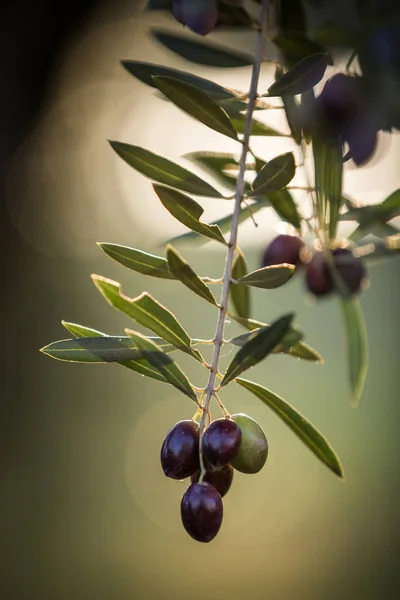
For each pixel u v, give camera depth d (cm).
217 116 115
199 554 534
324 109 124
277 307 662
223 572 533
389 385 620
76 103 414
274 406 119
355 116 124
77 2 366
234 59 139
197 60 140
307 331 664
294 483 597
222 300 112
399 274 596
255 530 571
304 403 653
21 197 392
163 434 588
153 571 511
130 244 504
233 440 105
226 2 122
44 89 381
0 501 496
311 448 118
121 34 385
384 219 144
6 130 375
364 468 600
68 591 483
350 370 160
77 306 516
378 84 124
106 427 560
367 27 126
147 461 564
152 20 257
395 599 522
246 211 152
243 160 116
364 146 126
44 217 415
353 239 151
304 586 525
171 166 117
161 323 112
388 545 554
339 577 534
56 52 378
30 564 488
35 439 509
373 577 533
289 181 114
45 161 412
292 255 152
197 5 123
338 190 131
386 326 609
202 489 105
